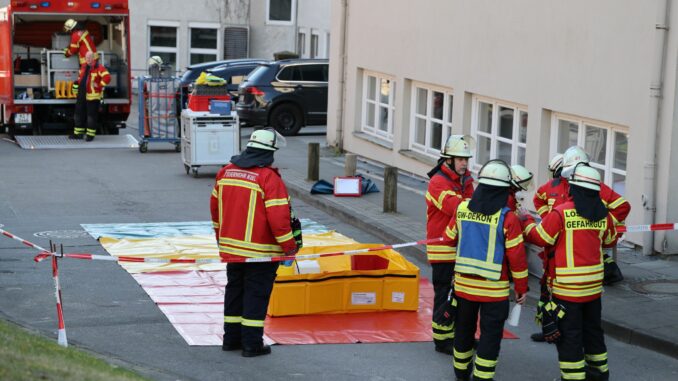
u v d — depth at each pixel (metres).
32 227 15.96
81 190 19.62
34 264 13.32
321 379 9.11
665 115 13.76
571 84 15.68
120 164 23.42
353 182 18.64
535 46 16.62
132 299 11.74
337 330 10.69
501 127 18.30
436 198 9.83
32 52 27.97
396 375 9.30
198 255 14.00
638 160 14.20
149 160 24.19
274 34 42.91
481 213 8.77
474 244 8.78
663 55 13.70
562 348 8.88
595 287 8.86
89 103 26.89
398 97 22.02
